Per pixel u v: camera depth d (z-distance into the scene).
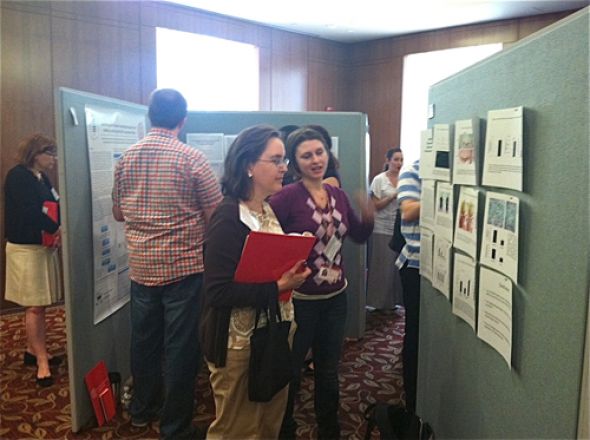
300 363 2.03
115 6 4.92
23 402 2.66
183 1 5.34
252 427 1.56
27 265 2.82
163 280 2.15
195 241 2.17
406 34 6.76
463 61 6.38
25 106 4.34
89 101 2.38
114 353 2.71
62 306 4.37
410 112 6.88
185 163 2.12
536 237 1.20
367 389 2.84
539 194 1.18
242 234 1.52
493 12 5.74
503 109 1.36
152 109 2.18
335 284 2.04
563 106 1.08
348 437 2.34
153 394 2.40
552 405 1.13
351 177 3.32
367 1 5.35
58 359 3.14
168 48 5.43
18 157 2.86
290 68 6.66
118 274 2.71
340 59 7.25
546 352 1.15
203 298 1.56
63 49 4.56
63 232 2.21
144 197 2.14
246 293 1.47
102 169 2.49
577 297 1.03
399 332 3.79
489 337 1.45
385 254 4.18
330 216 2.03
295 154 2.01
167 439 2.22
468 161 1.58
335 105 7.28
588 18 0.99
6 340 3.59
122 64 5.01
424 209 2.13
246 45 6.16
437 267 1.94
